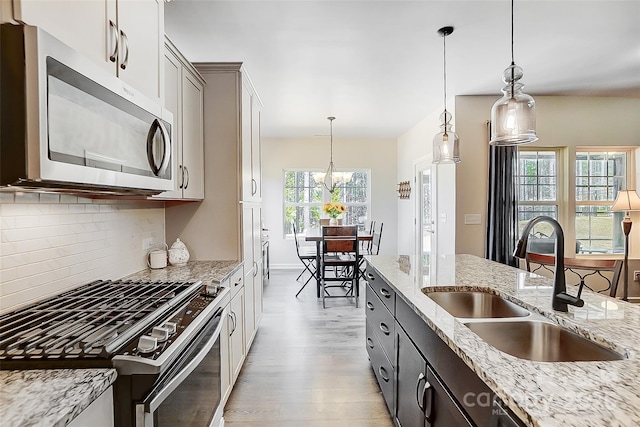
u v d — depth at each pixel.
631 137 4.21
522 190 4.34
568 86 3.83
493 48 2.88
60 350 0.90
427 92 3.99
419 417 1.43
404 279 1.99
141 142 1.29
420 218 5.54
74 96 0.93
